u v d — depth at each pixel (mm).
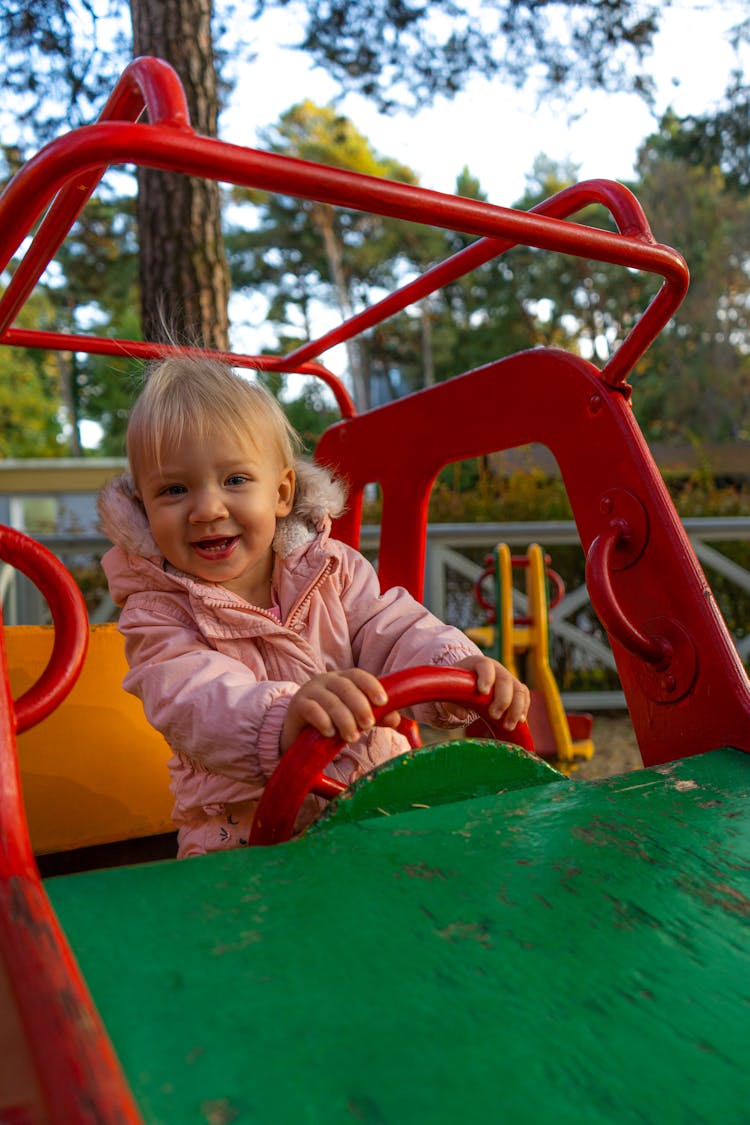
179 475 1205
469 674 921
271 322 30781
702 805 788
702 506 6211
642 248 954
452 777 829
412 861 663
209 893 603
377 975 514
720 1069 458
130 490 1273
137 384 1454
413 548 1567
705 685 1021
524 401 1284
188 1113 403
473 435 1402
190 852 1198
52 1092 385
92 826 1421
